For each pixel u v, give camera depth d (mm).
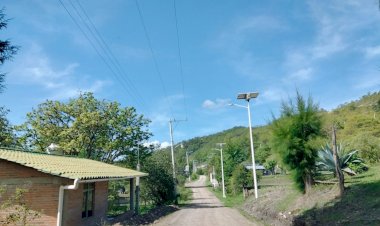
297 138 19438
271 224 17719
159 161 41031
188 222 20844
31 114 39156
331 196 16719
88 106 40438
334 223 12711
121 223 19734
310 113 19719
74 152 38719
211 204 40656
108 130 39938
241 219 21328
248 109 32156
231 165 59125
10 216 10555
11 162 15250
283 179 51594
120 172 23031
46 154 20953
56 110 39500
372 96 84312
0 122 35750
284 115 20359
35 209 14930
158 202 38406
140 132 41625
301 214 16453
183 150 160750
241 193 47719
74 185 14680
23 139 37531
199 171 158000
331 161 19781
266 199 25812
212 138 176000
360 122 49562
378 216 11562
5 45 8898
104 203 21500
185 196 49562
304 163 19234
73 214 16406
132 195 25453
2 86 9242
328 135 20188
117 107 40969
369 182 16344
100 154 40000
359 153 25828
